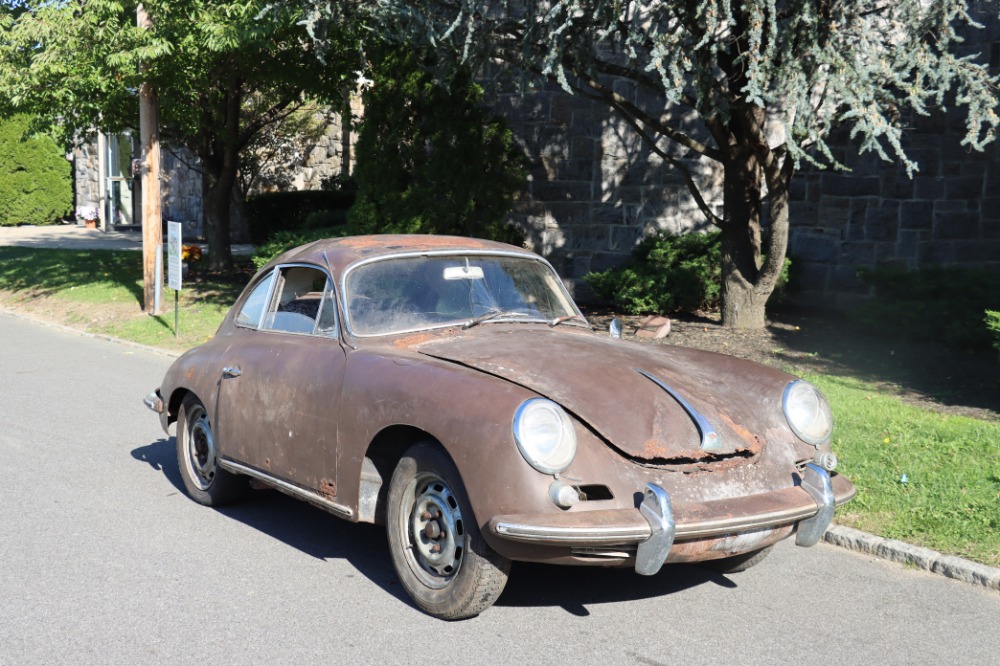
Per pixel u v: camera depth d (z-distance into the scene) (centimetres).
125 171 3366
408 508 449
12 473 687
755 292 1302
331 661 395
